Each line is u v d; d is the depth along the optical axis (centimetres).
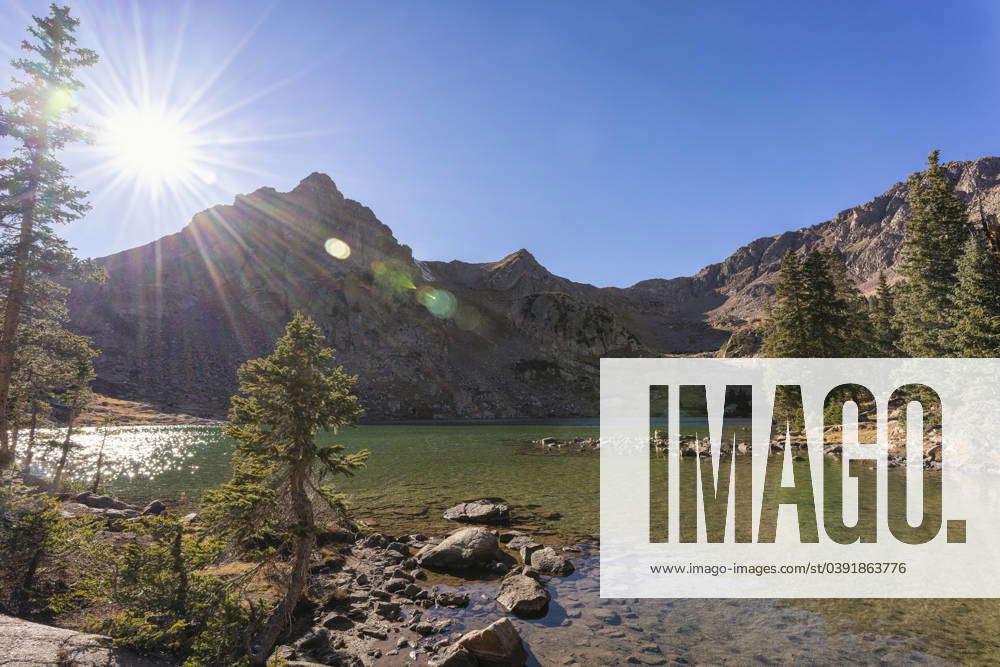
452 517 2159
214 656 786
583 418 16412
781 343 5347
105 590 877
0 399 2138
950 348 4209
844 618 1130
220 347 16462
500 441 6875
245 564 1277
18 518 1078
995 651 962
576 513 2239
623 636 1053
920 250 4722
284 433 962
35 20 2247
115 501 2175
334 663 923
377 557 1599
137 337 15538
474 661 924
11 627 820
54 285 2348
